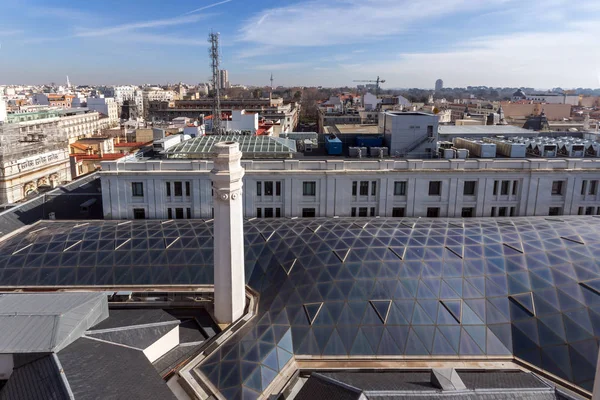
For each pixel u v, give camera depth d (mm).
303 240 52875
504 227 53938
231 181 40125
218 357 38938
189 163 62719
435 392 31031
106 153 162125
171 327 40969
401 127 75250
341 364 39031
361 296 43438
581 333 38812
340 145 77312
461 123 143875
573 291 42062
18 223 66938
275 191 63562
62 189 83000
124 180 62469
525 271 45094
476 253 48094
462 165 64062
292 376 38062
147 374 33500
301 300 44188
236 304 44000
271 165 63344
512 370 38094
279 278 48375
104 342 36500
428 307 42438
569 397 31156
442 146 76500
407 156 74688
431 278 44969
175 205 63531
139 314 42969
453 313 42031
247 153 70688
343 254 48500
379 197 64062
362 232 52938
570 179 64438
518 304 42500
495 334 40844
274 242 53875
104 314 41438
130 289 49344
